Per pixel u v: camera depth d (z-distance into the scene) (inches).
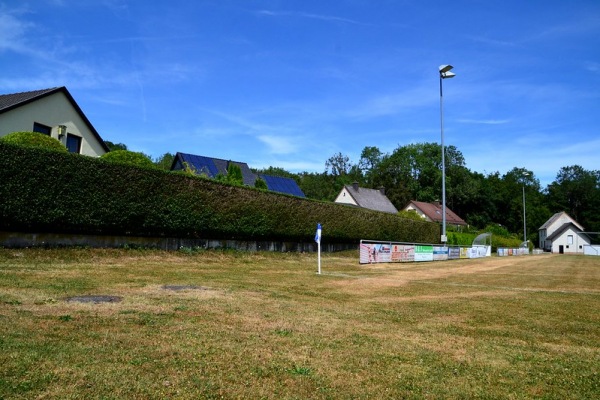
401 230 1513.3
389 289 555.5
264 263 837.8
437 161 3831.2
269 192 964.0
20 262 514.0
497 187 4315.9
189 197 781.9
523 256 2410.2
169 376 183.8
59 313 281.7
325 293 485.1
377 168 4094.5
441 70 1320.1
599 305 473.1
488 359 242.7
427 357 239.5
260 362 211.0
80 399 155.4
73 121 1007.6
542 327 342.0
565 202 4475.9
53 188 590.9
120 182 675.4
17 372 174.1
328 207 1153.4
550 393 192.4
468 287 619.5
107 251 651.5
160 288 422.3
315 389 180.9
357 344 258.5
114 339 231.5
